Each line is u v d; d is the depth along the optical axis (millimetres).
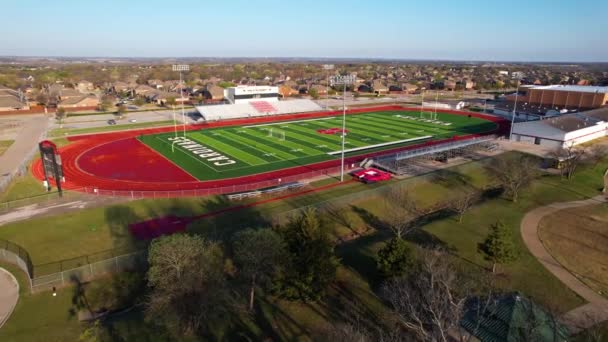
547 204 55750
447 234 45781
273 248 30297
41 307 32125
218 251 35656
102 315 31719
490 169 70375
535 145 89312
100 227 45500
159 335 28281
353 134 101812
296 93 190250
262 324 30266
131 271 37312
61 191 56562
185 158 77062
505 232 36188
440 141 95688
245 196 55344
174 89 196625
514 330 23656
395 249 33875
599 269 38938
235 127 109000
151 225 46281
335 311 32062
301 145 89125
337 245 44500
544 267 39062
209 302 27469
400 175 66375
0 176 64938
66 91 154500
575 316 31328
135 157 77500
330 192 57844
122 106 132375
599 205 55750
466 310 26688
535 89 144875
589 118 102062
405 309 28781
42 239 42656
